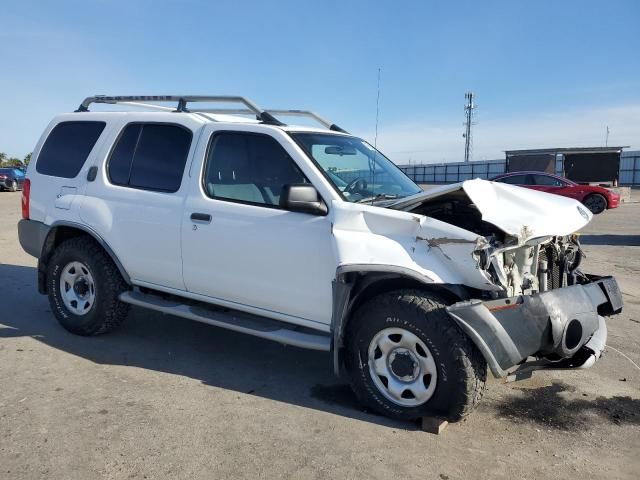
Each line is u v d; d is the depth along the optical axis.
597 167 27.83
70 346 4.89
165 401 3.84
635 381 4.48
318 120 5.34
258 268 4.07
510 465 3.17
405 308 3.45
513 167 29.98
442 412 3.46
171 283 4.63
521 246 3.63
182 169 4.55
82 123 5.36
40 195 5.39
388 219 3.57
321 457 3.17
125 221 4.76
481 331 3.22
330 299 3.79
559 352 3.47
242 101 4.55
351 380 3.78
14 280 7.34
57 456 3.09
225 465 3.06
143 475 2.95
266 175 4.14
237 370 4.48
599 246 12.09
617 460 3.27
